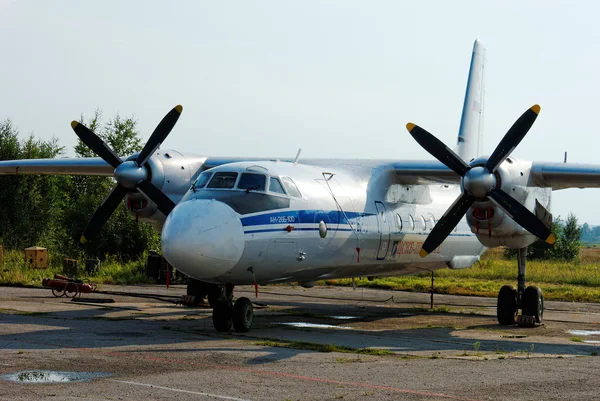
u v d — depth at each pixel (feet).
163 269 132.46
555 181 76.33
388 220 81.46
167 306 89.30
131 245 172.45
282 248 64.34
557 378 43.52
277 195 65.36
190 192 65.31
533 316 78.54
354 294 124.47
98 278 135.13
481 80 114.32
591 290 140.97
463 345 59.57
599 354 55.88
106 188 191.42
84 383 38.91
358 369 45.47
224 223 60.13
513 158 74.54
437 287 138.10
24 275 127.34
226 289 64.23
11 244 200.85
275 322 75.61
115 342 55.06
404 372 44.70
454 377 43.21
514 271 184.14
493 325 79.00
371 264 80.48
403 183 86.69
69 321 70.08
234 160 85.76
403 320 82.07
